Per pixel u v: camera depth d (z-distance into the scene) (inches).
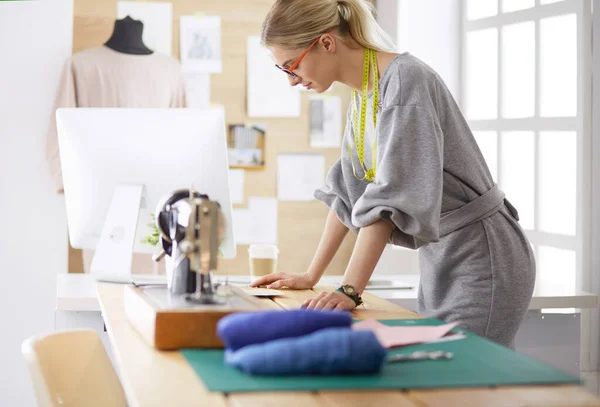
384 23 163.6
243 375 44.0
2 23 160.6
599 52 123.4
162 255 72.1
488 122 151.3
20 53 161.3
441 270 78.5
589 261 125.5
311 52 75.9
